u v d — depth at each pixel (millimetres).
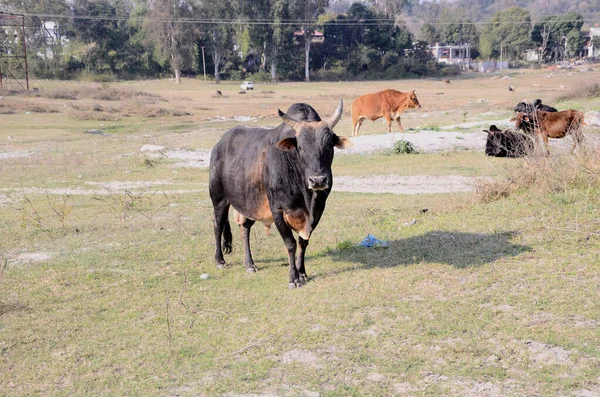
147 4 96750
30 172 18578
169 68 96625
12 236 10461
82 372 5320
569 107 27641
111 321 6438
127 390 4961
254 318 6262
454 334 5473
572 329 5336
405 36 103062
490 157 17703
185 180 16781
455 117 30953
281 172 7004
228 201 8250
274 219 7219
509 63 120375
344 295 6633
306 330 5809
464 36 125875
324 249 8734
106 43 93250
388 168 17016
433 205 11125
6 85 67188
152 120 40438
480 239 8023
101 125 36062
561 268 6676
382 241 8641
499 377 4742
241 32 88375
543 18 123438
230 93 69938
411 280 6867
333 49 102938
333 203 12352
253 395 4762
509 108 36062
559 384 4578
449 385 4691
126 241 9852
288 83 90500
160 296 7137
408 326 5680
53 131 31844
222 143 8203
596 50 125688
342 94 66312
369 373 4965
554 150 11680
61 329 6258
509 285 6414
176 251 9125
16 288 7625
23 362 5543
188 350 5598
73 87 69438
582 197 8812
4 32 74438
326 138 6750
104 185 16406
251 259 8148
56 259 8953
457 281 6703
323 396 4680
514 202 9398
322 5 90188
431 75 102062
